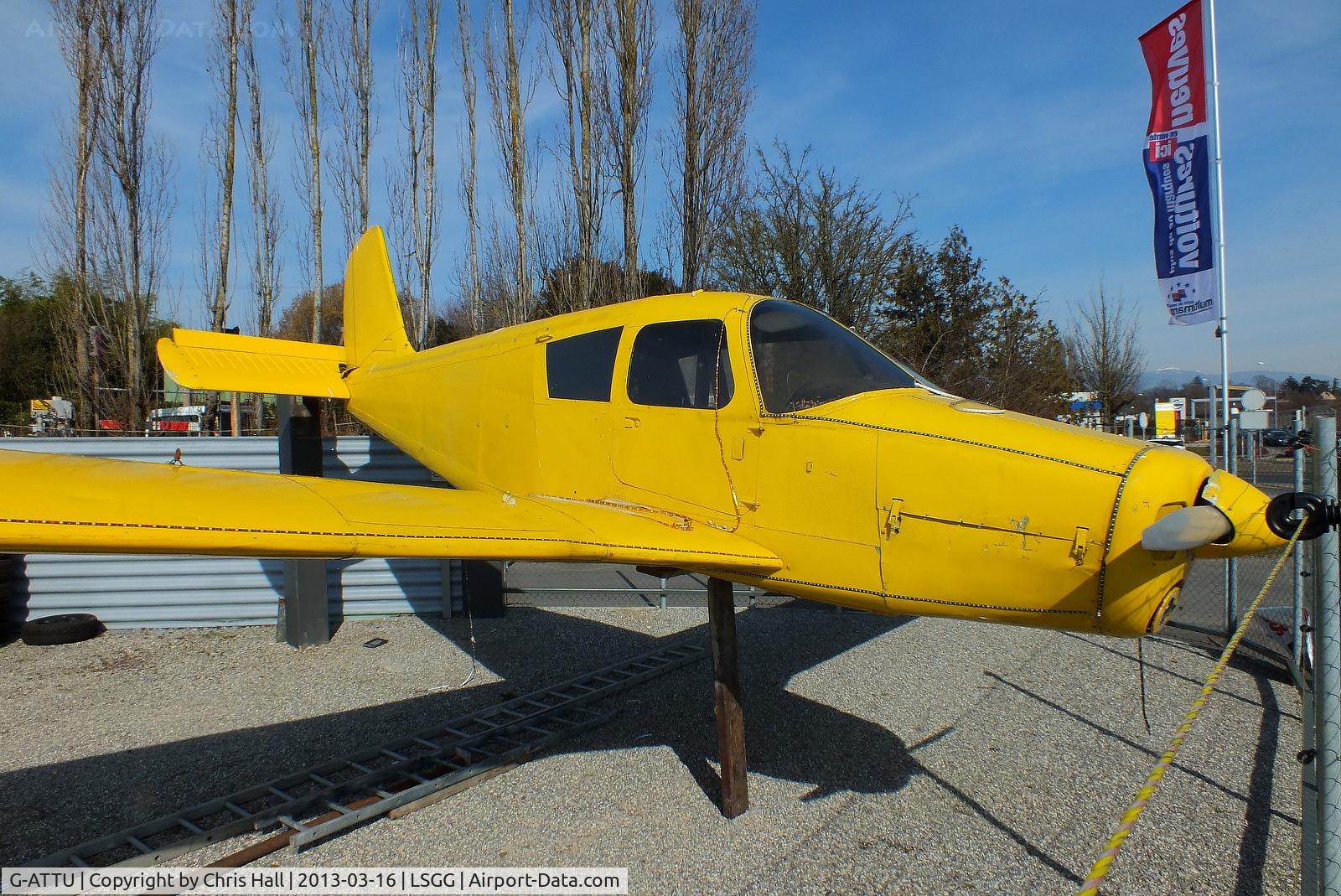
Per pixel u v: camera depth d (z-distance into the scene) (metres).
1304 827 2.26
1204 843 2.91
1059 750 3.79
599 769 3.68
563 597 7.11
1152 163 8.03
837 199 12.42
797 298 12.34
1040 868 2.78
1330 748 1.97
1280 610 5.29
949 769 3.61
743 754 3.23
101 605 6.32
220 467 6.52
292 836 2.92
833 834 3.04
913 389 3.00
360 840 3.04
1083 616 2.35
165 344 5.70
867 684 4.82
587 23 11.49
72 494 2.10
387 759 3.78
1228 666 5.04
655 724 4.25
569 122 11.78
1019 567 2.41
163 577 6.36
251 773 3.65
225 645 5.93
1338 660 1.97
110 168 11.98
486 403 4.36
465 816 3.23
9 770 3.68
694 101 11.16
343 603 6.66
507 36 12.62
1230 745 3.80
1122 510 2.22
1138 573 2.22
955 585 2.55
